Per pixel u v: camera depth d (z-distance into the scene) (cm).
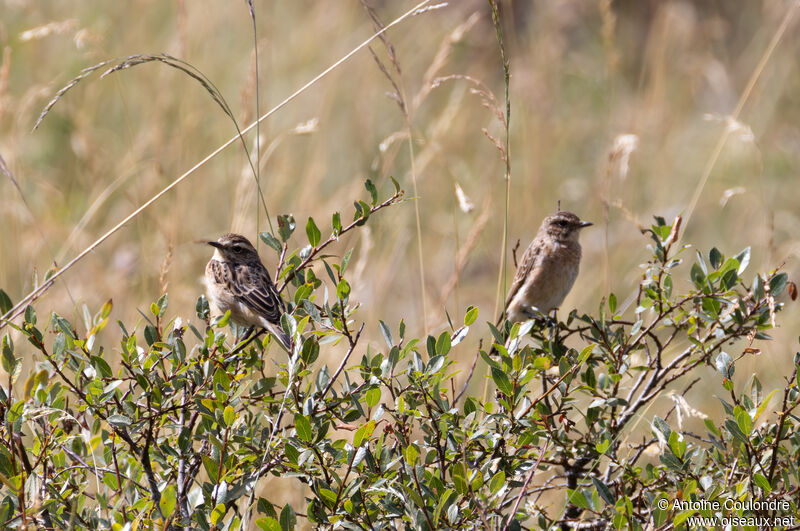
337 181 1759
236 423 657
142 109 1703
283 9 2102
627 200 1750
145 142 1535
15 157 1337
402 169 1770
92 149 1505
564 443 740
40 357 930
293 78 1870
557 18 2278
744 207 1747
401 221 1504
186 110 1598
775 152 1936
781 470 699
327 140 1731
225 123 1639
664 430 689
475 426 683
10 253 1272
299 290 736
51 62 1698
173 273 1246
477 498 627
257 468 660
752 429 699
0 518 603
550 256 1253
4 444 669
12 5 1691
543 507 768
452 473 637
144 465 662
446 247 1623
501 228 1692
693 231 1747
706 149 1972
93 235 1451
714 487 668
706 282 769
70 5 1809
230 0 1908
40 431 722
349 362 1122
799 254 1452
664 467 719
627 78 2416
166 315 1189
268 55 1864
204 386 678
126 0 1853
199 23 1802
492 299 1510
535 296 1266
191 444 709
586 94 2253
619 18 2498
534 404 699
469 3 2314
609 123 1938
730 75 2312
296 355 639
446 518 640
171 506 601
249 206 1335
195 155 1531
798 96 2116
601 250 1644
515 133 2005
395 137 1170
